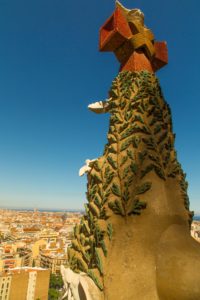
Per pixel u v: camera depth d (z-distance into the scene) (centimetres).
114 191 402
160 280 332
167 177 430
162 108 507
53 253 9506
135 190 396
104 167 441
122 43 568
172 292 319
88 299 333
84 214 453
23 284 5678
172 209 399
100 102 557
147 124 460
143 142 438
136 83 505
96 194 427
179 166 464
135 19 566
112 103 518
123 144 439
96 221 393
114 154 443
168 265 332
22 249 10544
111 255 360
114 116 489
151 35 576
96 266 363
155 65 626
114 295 332
